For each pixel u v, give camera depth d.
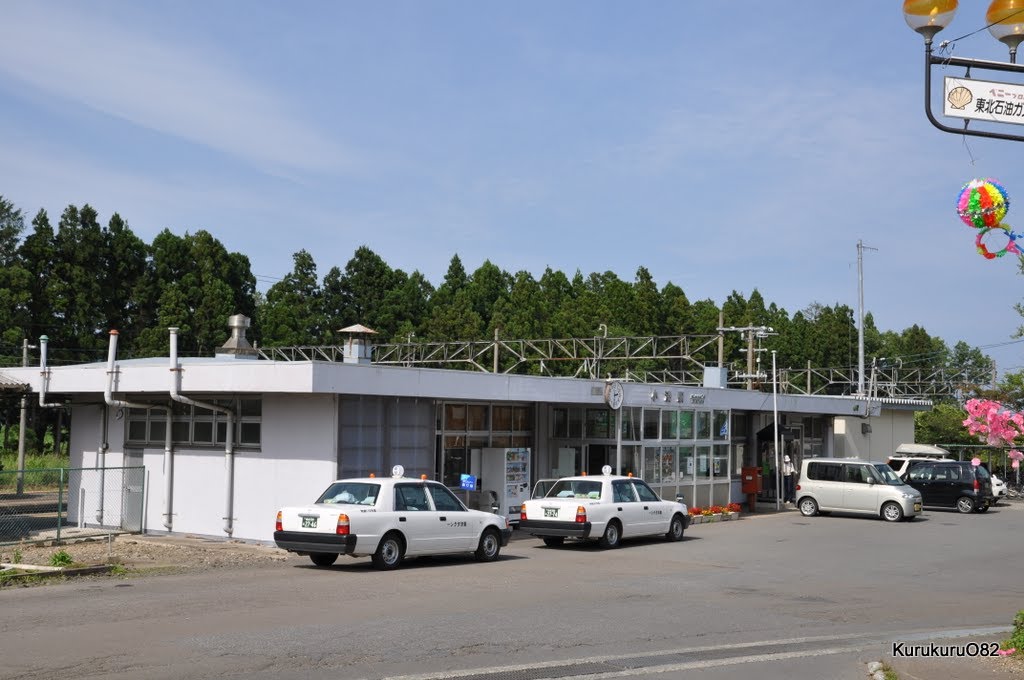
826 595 15.59
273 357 59.69
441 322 73.12
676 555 21.11
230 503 22.86
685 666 9.84
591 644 10.91
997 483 42.81
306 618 12.04
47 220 60.25
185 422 23.97
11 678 8.74
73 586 15.04
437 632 11.29
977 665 9.77
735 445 37.50
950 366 97.75
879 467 32.06
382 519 17.31
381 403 22.56
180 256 64.25
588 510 21.83
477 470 26.77
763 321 89.31
